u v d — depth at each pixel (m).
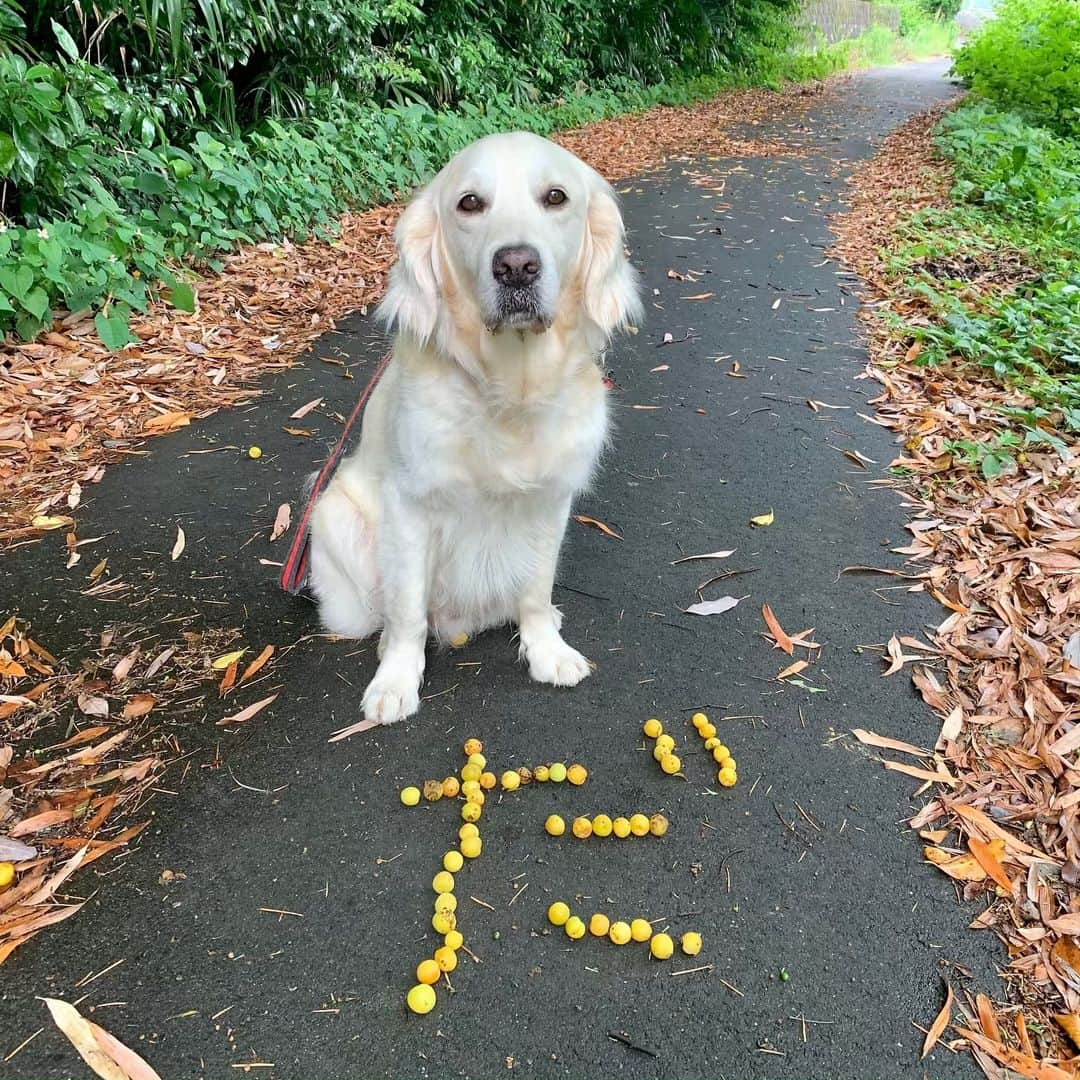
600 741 1.15
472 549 1.23
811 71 10.86
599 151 5.39
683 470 1.81
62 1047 0.80
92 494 1.67
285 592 1.42
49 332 2.17
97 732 1.13
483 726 1.17
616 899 0.95
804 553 1.55
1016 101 6.11
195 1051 0.80
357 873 0.97
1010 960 0.90
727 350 2.45
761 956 0.90
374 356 2.38
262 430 1.95
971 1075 0.81
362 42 4.12
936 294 2.68
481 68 5.22
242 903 0.93
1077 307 2.46
